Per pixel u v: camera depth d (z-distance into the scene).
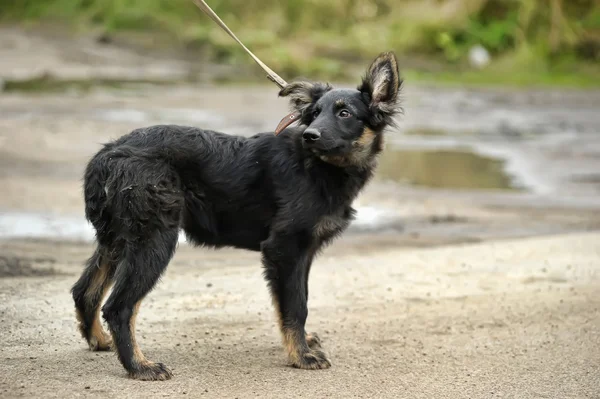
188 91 26.44
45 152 16.08
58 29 36.84
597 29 36.34
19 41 34.34
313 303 8.25
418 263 9.84
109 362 6.37
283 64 31.67
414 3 38.94
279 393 5.87
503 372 6.40
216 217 6.58
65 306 7.72
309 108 6.90
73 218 11.80
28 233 10.88
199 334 7.20
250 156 6.57
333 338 7.22
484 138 20.31
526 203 13.84
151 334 7.14
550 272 9.39
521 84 31.66
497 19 37.50
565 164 17.33
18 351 6.50
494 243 10.88
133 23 36.28
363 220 12.41
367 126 6.75
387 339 7.20
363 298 8.44
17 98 22.92
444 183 15.28
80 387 5.78
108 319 6.02
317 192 6.49
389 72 6.80
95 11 37.41
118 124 19.41
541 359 6.70
